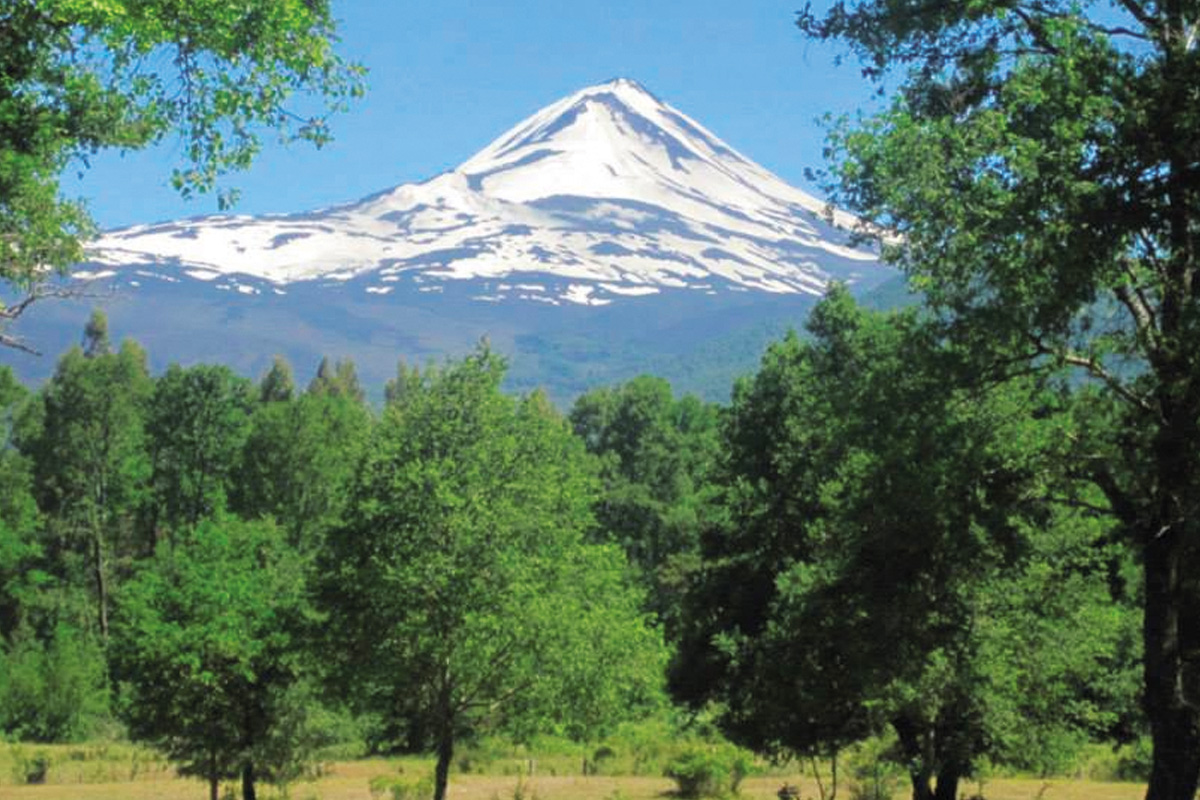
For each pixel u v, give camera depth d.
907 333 21.66
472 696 33.84
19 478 96.69
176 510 109.69
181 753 36.94
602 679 33.84
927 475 21.38
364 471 34.25
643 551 113.75
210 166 19.95
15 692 74.81
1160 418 19.72
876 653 24.69
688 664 43.84
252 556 37.69
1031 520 22.92
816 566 32.19
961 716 31.92
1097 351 19.67
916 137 19.81
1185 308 18.36
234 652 35.31
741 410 44.16
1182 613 21.81
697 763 49.41
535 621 32.59
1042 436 21.55
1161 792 20.22
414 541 32.91
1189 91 18.02
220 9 18.05
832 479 33.69
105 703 76.50
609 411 142.75
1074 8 19.88
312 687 36.53
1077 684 34.00
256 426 102.50
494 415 34.41
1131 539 21.88
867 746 42.09
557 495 34.50
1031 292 19.05
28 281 22.23
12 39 17.84
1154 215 18.48
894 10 21.02
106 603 102.50
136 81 19.44
